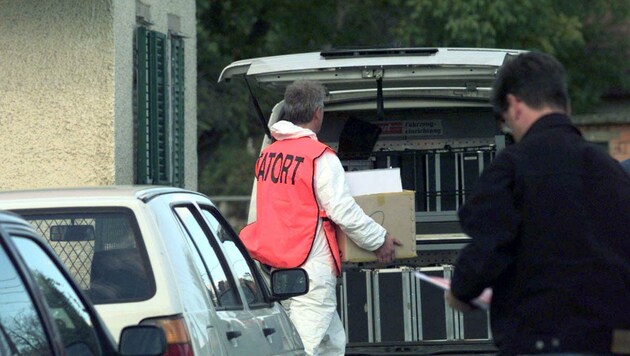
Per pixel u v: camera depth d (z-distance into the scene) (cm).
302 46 6731
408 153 2834
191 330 1575
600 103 8438
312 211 2398
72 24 3181
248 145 8419
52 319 1265
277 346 2036
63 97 3192
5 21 3197
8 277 1238
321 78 2611
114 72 3186
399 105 2877
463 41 6306
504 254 1264
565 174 1273
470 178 2811
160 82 3634
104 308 1557
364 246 2409
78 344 1344
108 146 3177
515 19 6259
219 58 6562
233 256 2050
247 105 6875
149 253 1602
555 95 1315
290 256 2394
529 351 1254
